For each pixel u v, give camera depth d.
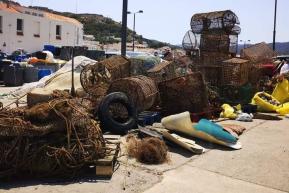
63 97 7.20
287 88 13.39
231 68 12.71
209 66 13.02
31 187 5.55
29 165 5.77
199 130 8.22
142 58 13.23
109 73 11.20
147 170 6.40
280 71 14.96
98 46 56.25
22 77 20.22
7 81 19.95
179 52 16.67
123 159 6.89
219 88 12.61
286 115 11.73
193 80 10.52
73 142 6.02
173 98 10.60
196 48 14.49
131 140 7.56
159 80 11.34
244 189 5.82
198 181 6.06
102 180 5.88
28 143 5.80
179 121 8.38
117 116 9.06
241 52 14.71
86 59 15.06
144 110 10.12
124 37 13.42
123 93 9.35
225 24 13.80
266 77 14.69
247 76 13.09
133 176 6.10
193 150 7.44
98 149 6.12
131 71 12.20
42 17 46.47
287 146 8.21
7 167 5.73
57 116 6.07
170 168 6.57
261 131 9.61
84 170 6.17
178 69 13.20
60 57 31.12
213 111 11.16
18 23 43.44
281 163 7.07
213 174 6.40
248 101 12.45
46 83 13.95
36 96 7.02
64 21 50.44
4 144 5.74
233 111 11.23
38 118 6.05
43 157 5.80
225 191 5.71
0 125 5.71
